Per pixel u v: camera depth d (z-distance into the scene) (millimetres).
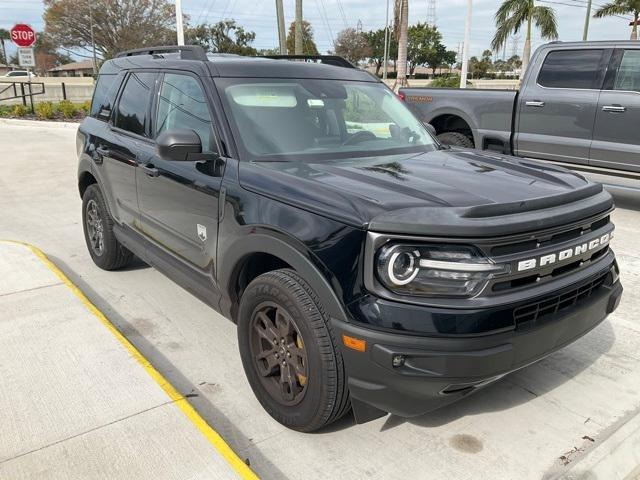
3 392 3189
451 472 2752
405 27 26453
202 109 3637
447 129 9398
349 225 2545
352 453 2875
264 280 2898
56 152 12992
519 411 3229
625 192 9008
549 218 2617
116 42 54000
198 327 4266
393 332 2424
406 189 2795
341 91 4020
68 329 3928
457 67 84125
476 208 2496
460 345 2396
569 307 2783
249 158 3314
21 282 4754
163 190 3883
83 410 3025
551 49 7988
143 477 2549
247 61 3912
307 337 2676
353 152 3580
